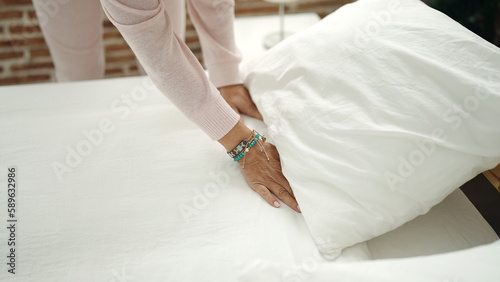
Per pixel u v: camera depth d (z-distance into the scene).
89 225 0.77
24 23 1.87
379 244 0.76
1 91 1.12
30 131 0.97
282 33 1.73
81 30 1.30
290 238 0.75
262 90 0.98
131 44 0.75
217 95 0.84
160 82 0.78
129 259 0.72
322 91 0.83
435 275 0.51
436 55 0.74
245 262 0.63
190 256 0.72
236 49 1.10
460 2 1.43
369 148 0.72
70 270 0.70
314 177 0.77
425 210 0.71
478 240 0.74
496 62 0.69
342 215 0.71
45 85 1.15
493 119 0.65
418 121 0.69
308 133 0.80
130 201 0.81
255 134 0.88
